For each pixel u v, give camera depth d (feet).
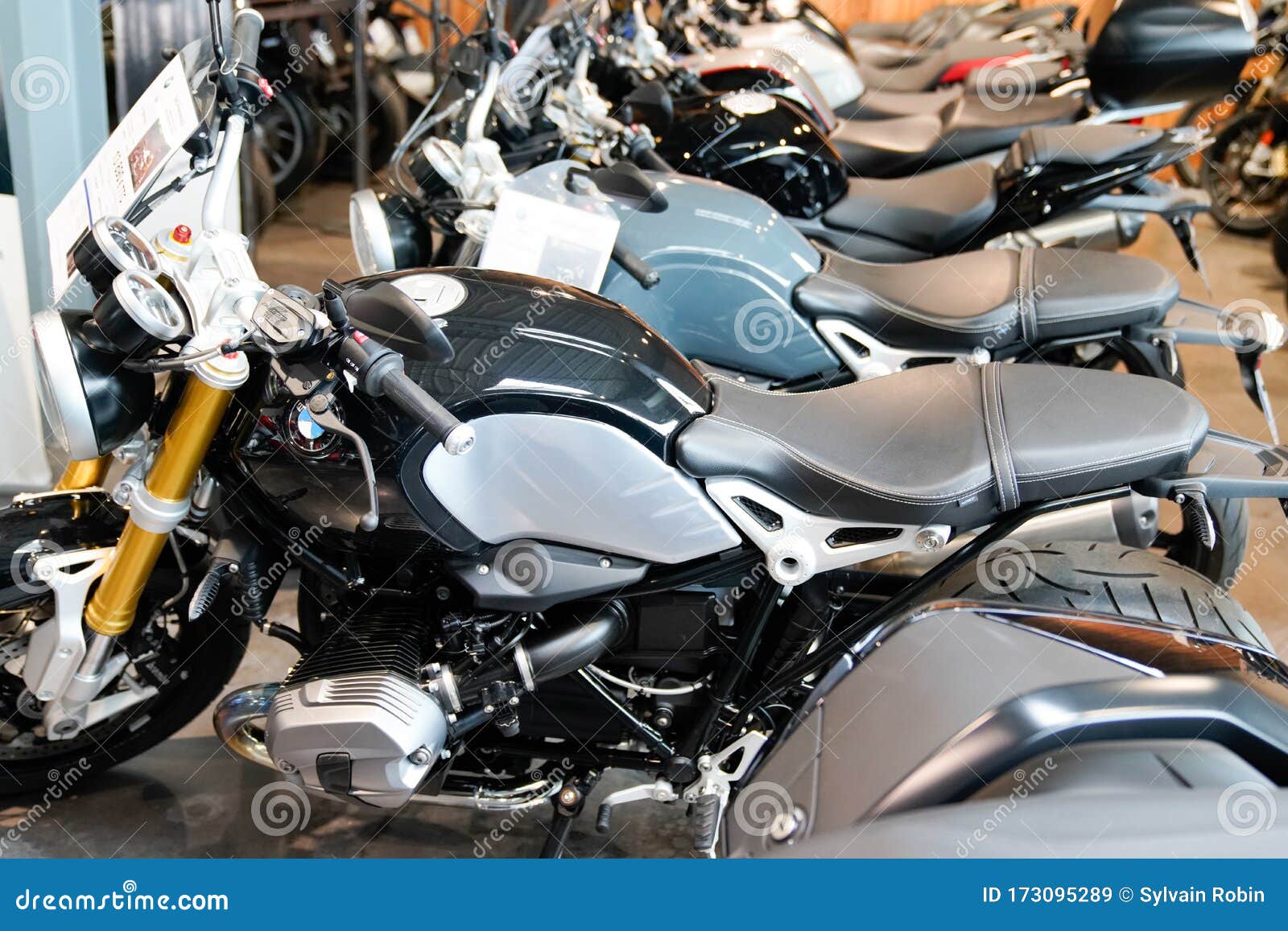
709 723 4.47
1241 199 16.29
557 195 5.57
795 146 7.46
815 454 4.04
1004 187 8.10
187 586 5.00
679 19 10.96
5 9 7.21
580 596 4.17
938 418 4.24
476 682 4.20
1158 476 4.04
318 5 14.21
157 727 5.42
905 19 21.63
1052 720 3.50
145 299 3.43
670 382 4.10
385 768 4.07
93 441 3.94
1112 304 6.29
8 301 7.63
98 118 7.84
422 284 4.20
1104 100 9.11
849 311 6.14
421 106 16.20
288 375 3.54
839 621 4.87
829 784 3.66
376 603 4.40
